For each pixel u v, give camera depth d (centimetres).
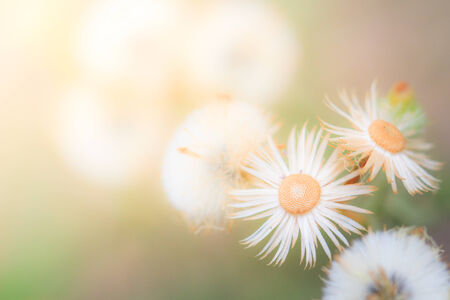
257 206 13
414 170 13
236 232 16
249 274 16
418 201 15
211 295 16
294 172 13
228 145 14
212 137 14
